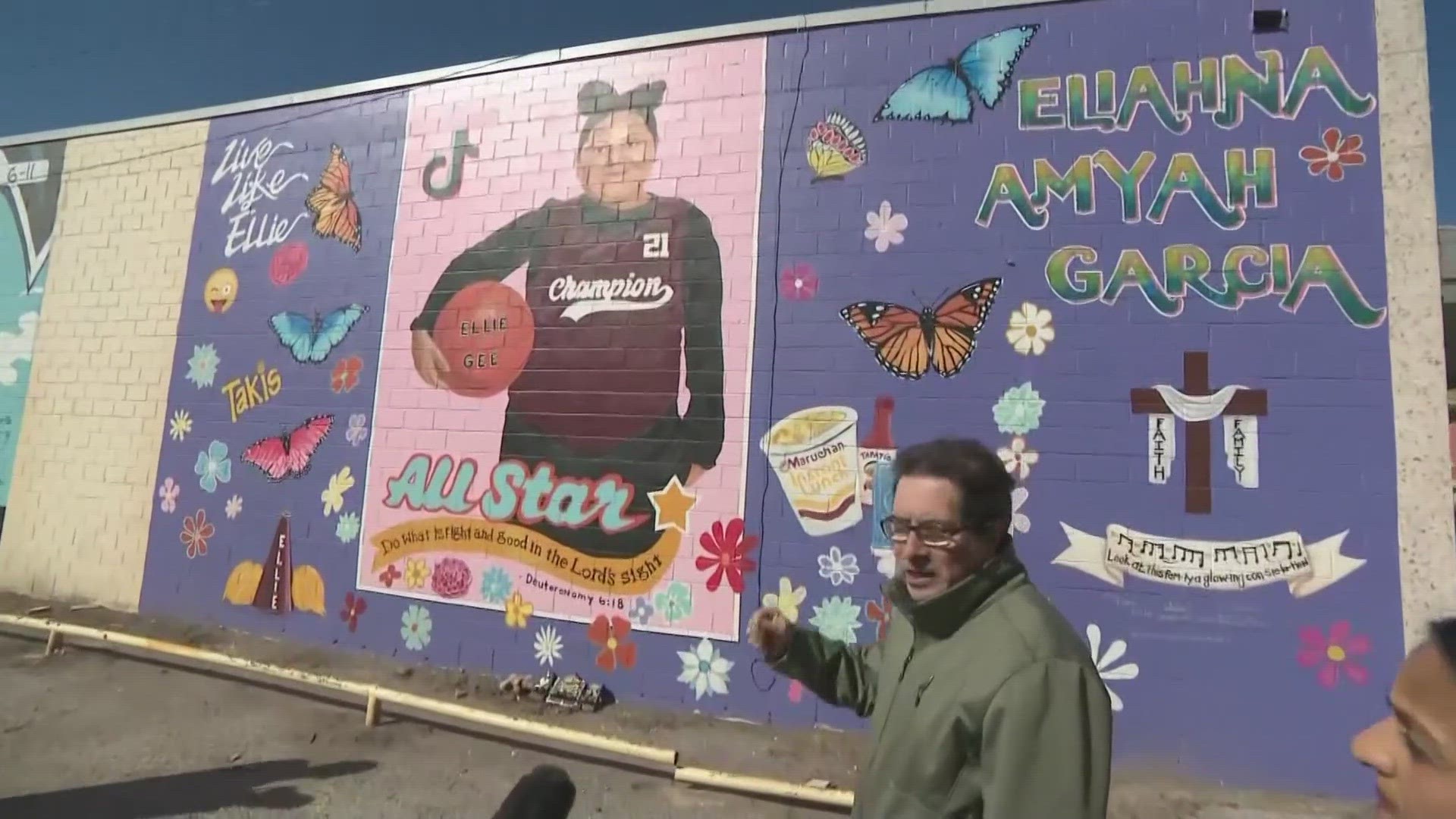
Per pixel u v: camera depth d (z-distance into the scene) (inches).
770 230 221.8
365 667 238.7
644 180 235.6
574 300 238.5
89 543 296.5
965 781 66.1
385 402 257.6
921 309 207.3
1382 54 183.9
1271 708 176.2
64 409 310.0
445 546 243.8
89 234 316.5
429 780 175.2
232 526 274.2
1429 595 169.0
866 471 206.8
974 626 70.4
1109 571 188.2
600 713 211.2
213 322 289.0
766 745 193.9
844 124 218.8
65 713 208.1
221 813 158.4
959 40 212.2
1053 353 197.0
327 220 274.7
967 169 208.1
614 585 223.8
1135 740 182.5
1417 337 175.5
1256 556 179.9
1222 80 193.2
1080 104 201.8
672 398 224.8
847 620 203.8
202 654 235.8
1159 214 193.8
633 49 240.5
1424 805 39.9
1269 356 183.6
